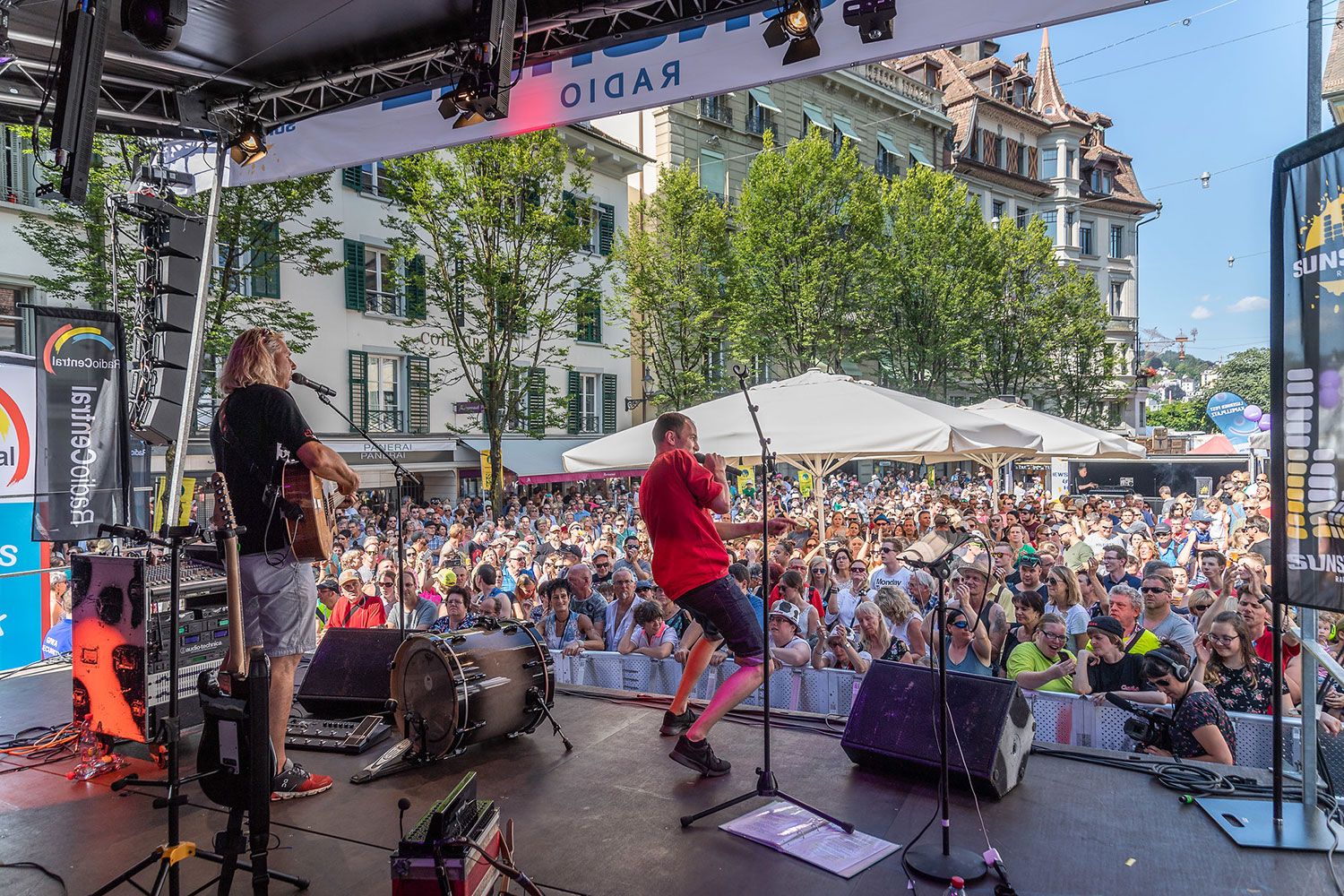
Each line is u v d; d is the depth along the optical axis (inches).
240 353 130.9
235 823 97.8
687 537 137.3
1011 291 1306.6
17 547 213.3
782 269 1006.4
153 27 154.9
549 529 546.3
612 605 294.5
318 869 107.9
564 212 790.5
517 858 109.3
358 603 327.0
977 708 132.0
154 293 229.8
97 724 145.2
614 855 110.1
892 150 1349.7
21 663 213.6
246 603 128.0
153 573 144.3
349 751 151.3
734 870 105.9
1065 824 118.0
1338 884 100.6
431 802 128.1
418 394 879.7
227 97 215.8
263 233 618.5
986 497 742.5
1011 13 153.9
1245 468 876.6
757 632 136.7
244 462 127.3
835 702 226.7
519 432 892.6
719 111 1146.7
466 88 179.5
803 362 1026.1
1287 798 125.0
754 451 301.7
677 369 1037.8
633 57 188.5
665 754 147.3
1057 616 216.1
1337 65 316.5
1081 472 959.0
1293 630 122.8
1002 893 98.6
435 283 764.0
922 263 1117.7
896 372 1186.0
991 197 1557.6
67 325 203.8
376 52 200.1
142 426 227.0
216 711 98.8
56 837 118.2
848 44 168.1
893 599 240.2
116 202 231.1
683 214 1004.6
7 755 150.7
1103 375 1429.6
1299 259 111.7
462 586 281.4
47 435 199.3
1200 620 250.2
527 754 148.9
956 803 126.1
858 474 1314.0
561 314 961.5
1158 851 109.6
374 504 839.1
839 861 107.0
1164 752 157.8
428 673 141.9
